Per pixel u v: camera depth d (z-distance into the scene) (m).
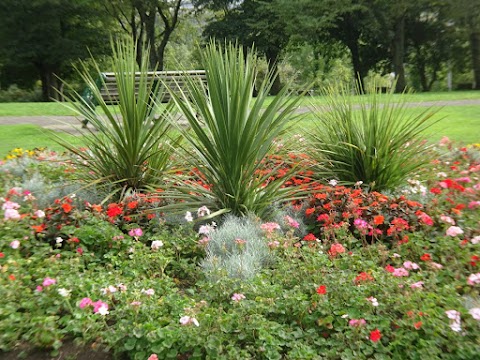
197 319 2.61
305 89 4.32
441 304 2.80
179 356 2.50
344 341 2.58
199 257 3.66
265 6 31.56
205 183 4.46
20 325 2.62
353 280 2.96
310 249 3.41
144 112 4.74
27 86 36.41
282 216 4.17
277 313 2.80
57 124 10.48
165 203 4.27
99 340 2.62
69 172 5.24
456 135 8.45
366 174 4.66
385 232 3.91
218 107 3.98
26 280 3.05
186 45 41.50
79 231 3.65
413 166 4.65
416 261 3.49
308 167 4.66
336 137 4.86
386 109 4.81
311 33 29.53
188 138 4.21
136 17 38.12
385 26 28.47
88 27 32.53
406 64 37.16
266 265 3.50
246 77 4.15
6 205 3.70
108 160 4.76
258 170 4.56
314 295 2.79
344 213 3.85
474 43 28.75
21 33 29.38
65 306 2.78
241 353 2.45
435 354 2.38
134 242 3.66
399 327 2.61
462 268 3.26
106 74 8.09
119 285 2.92
